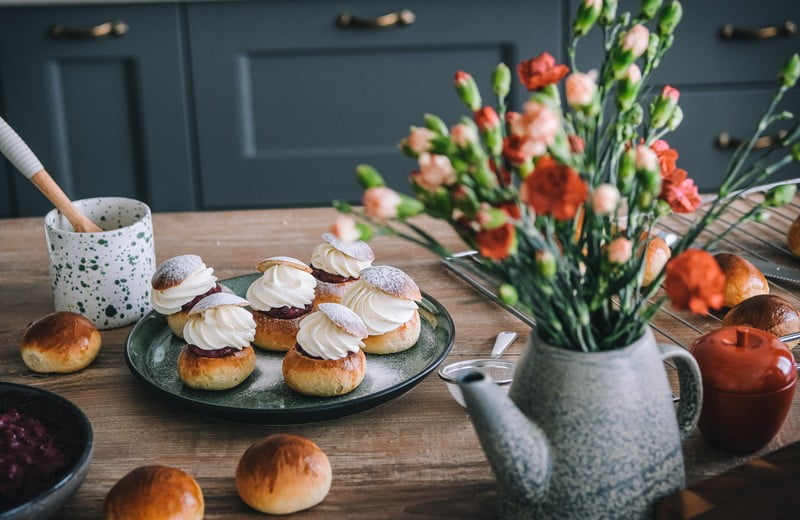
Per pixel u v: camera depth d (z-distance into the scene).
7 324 1.20
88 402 1.01
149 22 2.32
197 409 0.94
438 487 0.84
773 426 0.87
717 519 0.69
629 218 0.70
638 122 0.73
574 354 0.69
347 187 2.48
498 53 2.38
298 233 1.48
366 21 2.31
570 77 0.60
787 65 0.69
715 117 2.43
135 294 1.19
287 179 2.47
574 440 0.69
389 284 1.09
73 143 2.43
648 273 1.19
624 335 0.72
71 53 2.35
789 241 1.31
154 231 1.51
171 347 1.13
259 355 1.11
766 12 2.35
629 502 0.70
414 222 1.51
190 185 2.47
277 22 2.33
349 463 0.88
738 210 1.49
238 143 2.43
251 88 2.39
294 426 0.95
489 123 0.62
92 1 2.29
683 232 1.40
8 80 2.37
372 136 2.44
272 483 0.80
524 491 0.69
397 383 0.97
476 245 0.66
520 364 0.73
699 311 0.60
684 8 2.34
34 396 0.90
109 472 0.88
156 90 2.38
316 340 1.00
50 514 0.77
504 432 0.67
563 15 2.34
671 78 2.40
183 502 0.77
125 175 2.47
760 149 2.42
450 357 1.08
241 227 1.52
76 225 1.18
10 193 2.47
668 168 0.73
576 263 0.69
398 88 2.40
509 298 0.64
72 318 1.09
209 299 1.05
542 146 0.59
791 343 1.04
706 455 0.89
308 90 2.40
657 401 0.70
